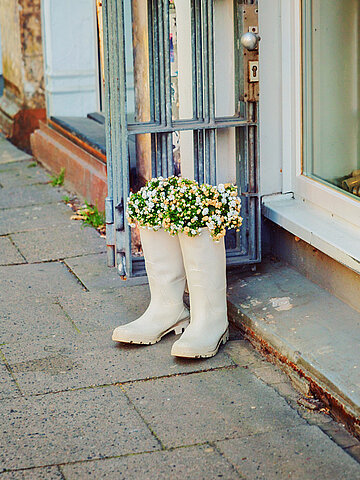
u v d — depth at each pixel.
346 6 4.09
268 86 4.39
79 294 4.64
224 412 3.39
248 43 4.11
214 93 4.31
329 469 2.99
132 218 3.97
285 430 3.25
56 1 7.15
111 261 4.54
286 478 2.94
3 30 8.55
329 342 3.65
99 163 6.19
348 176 4.19
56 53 7.30
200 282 3.84
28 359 3.88
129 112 6.89
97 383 3.65
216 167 4.54
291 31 4.32
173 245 3.97
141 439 3.21
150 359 3.87
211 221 3.71
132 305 4.47
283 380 3.65
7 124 8.61
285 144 4.50
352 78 4.15
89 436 3.25
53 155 7.27
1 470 3.03
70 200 6.57
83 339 4.08
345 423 3.27
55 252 5.39
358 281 3.90
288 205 4.50
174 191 3.80
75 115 7.54
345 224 4.13
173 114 5.28
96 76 7.49
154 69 4.22
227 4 4.36
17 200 6.62
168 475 2.98
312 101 4.36
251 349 3.95
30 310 4.44
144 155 5.38
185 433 3.25
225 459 3.07
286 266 4.55
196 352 3.79
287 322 3.88
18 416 3.39
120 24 4.00
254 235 4.44
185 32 4.66
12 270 5.07
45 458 3.10
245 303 4.13
